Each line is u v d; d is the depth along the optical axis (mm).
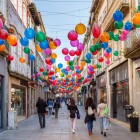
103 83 32656
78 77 32562
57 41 14734
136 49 16578
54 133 17047
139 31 16250
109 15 26250
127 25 13414
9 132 17656
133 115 17516
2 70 19172
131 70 19969
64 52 16594
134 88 19344
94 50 16500
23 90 28203
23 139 14719
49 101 35938
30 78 30062
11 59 19828
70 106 17203
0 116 18953
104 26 28891
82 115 35062
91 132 16156
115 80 25828
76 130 18516
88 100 16188
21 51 25625
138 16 11352
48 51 15844
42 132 17562
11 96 22391
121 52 22375
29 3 32406
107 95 29516
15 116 19703
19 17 24922
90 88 48156
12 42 13492
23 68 25484
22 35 26375
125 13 21125
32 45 34688
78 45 14734
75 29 12703
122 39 14906
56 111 30266
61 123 23641
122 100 23047
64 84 38562
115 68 25875
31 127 20484
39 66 43938
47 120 26922
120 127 19953
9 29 20516
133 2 19297
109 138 14891
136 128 17375
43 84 48281
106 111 15875
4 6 19797
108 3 28656
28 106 30500
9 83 21297
